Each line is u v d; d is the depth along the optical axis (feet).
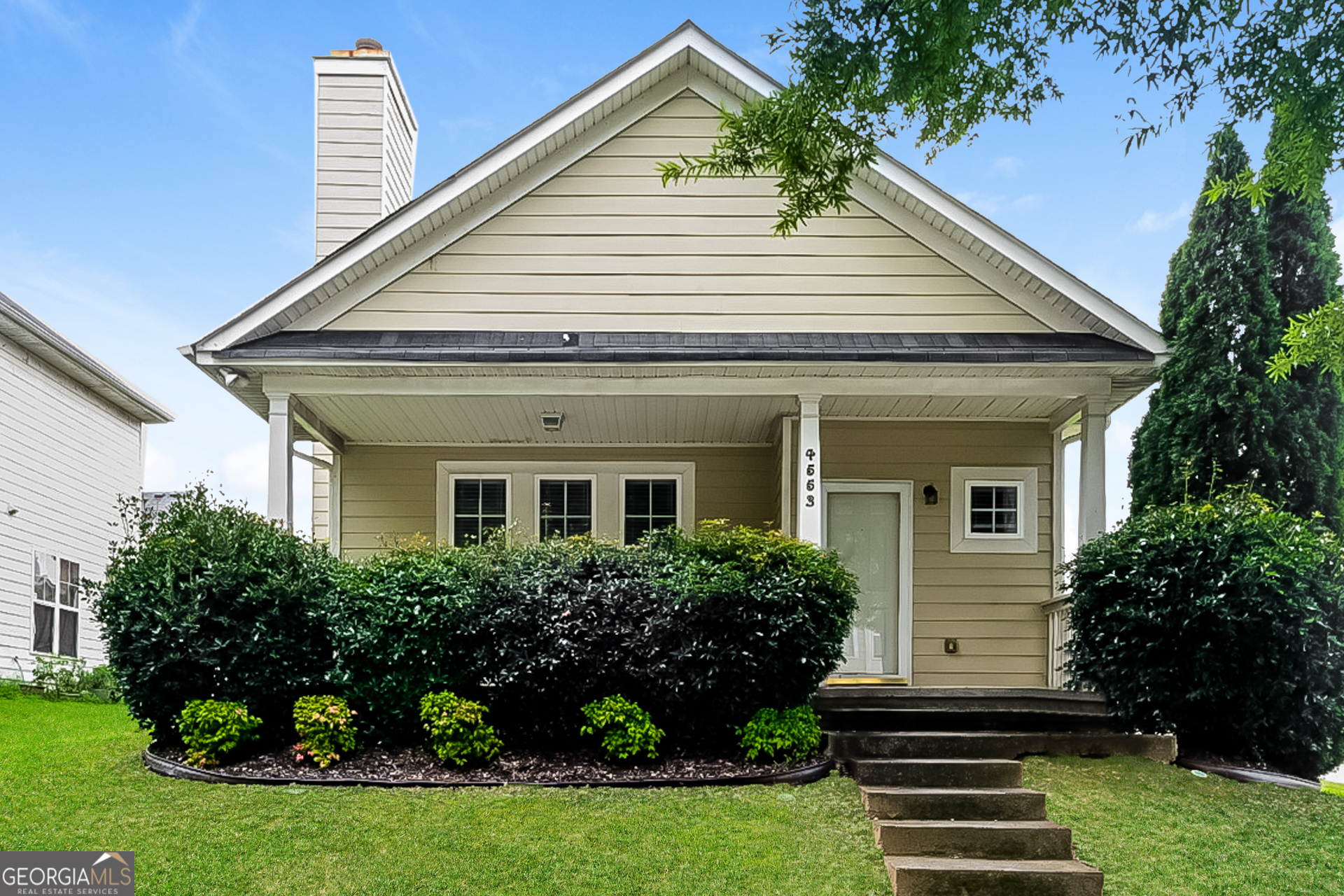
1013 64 22.72
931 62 20.67
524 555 28.32
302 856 20.45
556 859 20.49
